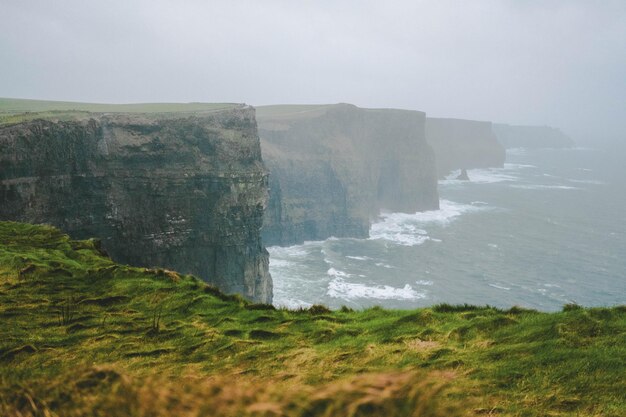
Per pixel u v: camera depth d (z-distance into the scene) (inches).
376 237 5467.5
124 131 3029.0
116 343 458.0
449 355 362.3
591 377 289.6
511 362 325.7
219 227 3248.0
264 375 349.7
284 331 479.8
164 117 3179.1
